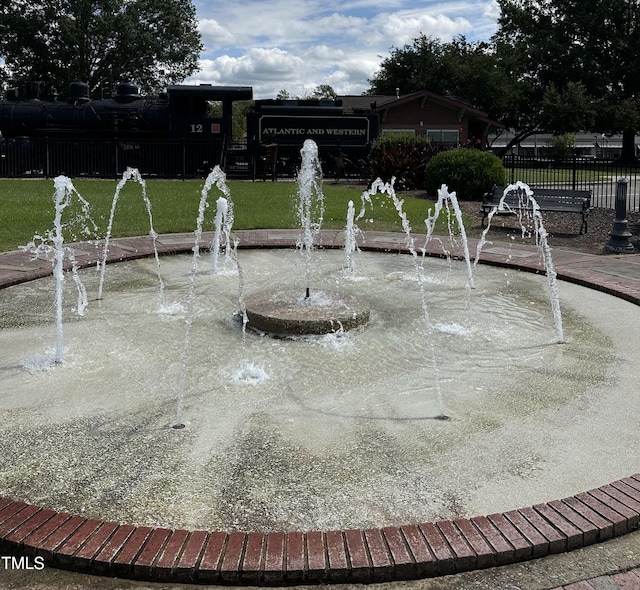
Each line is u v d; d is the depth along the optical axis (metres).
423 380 4.64
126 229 11.47
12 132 24.23
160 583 2.55
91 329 5.71
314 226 12.02
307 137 25.67
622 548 2.77
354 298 6.32
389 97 41.38
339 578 2.56
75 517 2.85
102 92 44.69
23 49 43.19
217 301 6.67
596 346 5.36
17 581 2.54
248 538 2.72
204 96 23.61
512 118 45.28
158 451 3.55
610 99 43.25
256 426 3.87
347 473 3.34
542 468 3.38
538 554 2.70
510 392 4.42
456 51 47.84
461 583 2.57
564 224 12.75
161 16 44.41
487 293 7.12
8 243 9.74
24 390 4.37
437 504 3.06
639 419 3.98
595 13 42.84
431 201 17.20
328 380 4.61
